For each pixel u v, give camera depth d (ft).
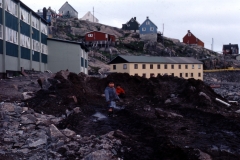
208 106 43.55
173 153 23.43
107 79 56.70
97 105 43.32
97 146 24.70
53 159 22.65
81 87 49.73
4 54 82.17
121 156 23.35
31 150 24.27
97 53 242.37
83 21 339.57
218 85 152.66
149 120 34.78
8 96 43.42
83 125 32.65
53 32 277.23
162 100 47.85
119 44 283.38
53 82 49.73
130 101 48.06
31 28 108.37
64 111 37.37
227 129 32.81
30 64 108.17
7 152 23.35
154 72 190.08
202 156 22.71
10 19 87.86
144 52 278.05
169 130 31.01
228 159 23.59
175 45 319.27
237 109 46.26
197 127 33.47
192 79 52.47
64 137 26.76
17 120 31.24
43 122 30.91
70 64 129.59
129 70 180.14
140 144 25.91
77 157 23.02
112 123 33.96
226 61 293.43
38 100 40.06
